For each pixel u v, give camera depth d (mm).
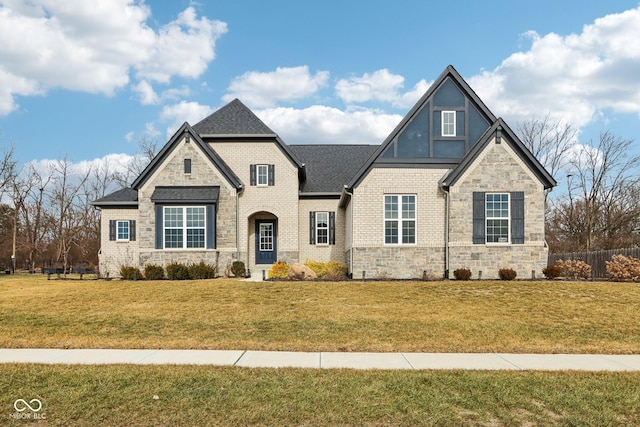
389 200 21047
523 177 20375
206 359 8883
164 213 23484
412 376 7676
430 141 21141
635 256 22250
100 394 6797
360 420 5934
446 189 20609
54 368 8141
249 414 6070
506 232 20391
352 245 20984
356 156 30688
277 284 18422
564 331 11375
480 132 21266
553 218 50156
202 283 19000
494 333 11086
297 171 26000
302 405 6363
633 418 6102
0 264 38156
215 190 24000
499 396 6773
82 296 16297
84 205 52219
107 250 26547
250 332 11164
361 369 8156
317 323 12086
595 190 43562
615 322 12359
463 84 21219
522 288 17156
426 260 20703
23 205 49375
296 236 25828
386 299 15383
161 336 10820
